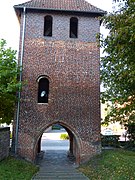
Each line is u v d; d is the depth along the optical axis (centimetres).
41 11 1911
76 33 2038
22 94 1795
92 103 1844
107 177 1282
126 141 2334
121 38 963
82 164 1750
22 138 1752
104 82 1636
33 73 1833
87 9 1942
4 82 1653
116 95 1580
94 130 1814
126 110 1396
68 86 1848
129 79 1012
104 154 1736
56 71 1856
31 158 1739
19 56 1842
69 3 2030
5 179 1162
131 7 975
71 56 1888
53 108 1809
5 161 1504
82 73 1875
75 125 1808
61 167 1727
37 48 1867
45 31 2058
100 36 1181
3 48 1716
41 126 1778
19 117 1772
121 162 1426
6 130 1627
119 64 1077
